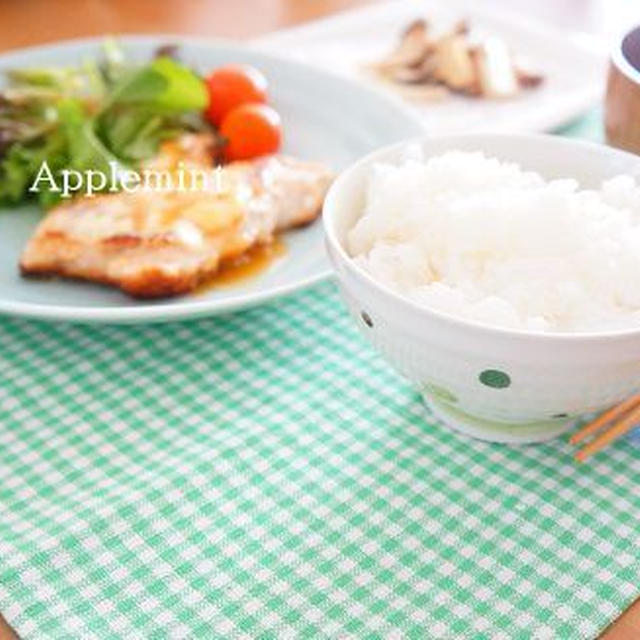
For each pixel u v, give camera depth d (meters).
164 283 0.56
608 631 0.45
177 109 0.67
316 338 0.56
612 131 0.56
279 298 0.55
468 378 0.48
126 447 0.51
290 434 0.51
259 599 0.46
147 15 0.81
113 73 0.69
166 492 0.49
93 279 0.58
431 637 0.45
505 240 0.50
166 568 0.47
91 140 0.64
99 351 0.55
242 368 0.54
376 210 0.51
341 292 0.50
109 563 0.47
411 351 0.48
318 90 0.69
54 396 0.53
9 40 0.77
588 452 0.50
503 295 0.49
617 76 0.55
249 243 0.59
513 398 0.48
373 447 0.51
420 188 0.51
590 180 0.54
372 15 0.79
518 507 0.49
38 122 0.67
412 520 0.49
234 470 0.50
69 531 0.48
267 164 0.62
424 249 0.50
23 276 0.58
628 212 0.51
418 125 0.64
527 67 0.73
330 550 0.48
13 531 0.48
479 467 0.50
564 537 0.48
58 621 0.45
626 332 0.46
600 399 0.48
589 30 0.81
